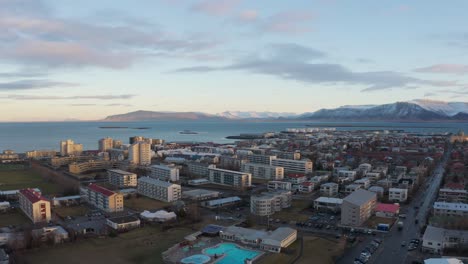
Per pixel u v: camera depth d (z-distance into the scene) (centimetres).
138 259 14300
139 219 19150
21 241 15338
